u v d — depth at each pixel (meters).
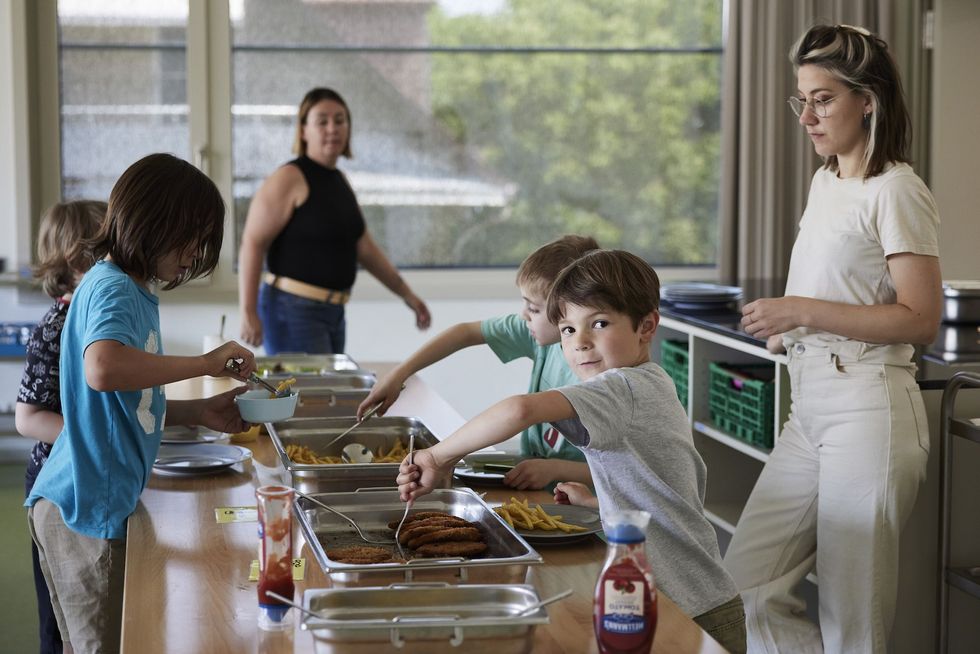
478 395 5.25
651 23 5.21
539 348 2.37
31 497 1.99
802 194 5.05
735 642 1.65
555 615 1.40
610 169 5.30
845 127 2.31
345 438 2.38
